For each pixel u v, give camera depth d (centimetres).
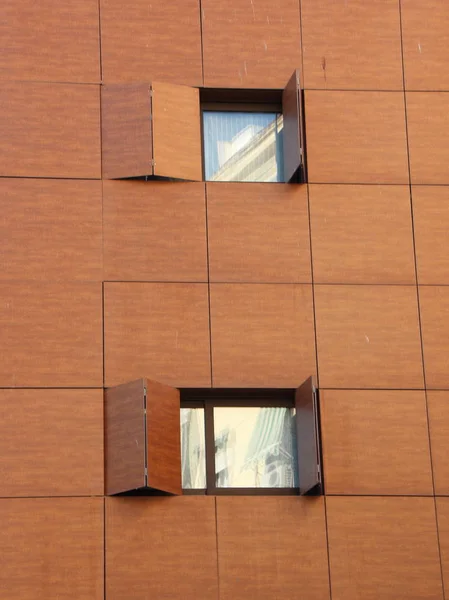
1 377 2500
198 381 2550
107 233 2611
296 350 2586
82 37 2727
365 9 2822
